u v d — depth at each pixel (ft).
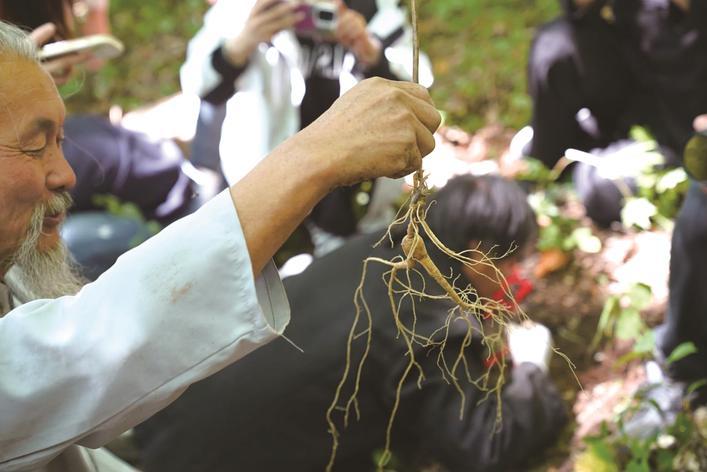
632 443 9.80
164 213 15.11
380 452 10.37
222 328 4.72
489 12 22.09
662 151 14.70
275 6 13.79
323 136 4.75
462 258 6.07
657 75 14.38
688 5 13.67
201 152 14.93
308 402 9.56
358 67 14.38
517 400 10.04
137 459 10.40
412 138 4.81
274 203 4.69
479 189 9.68
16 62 5.13
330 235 15.01
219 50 14.06
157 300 4.68
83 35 16.08
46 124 5.23
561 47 14.60
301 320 9.72
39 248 5.63
